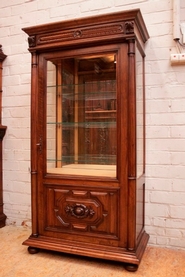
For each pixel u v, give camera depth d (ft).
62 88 6.01
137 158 5.15
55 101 5.94
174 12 5.83
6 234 6.84
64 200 5.44
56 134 5.98
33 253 5.63
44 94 5.63
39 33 5.52
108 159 5.62
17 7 7.46
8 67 7.54
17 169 7.50
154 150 6.08
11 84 7.53
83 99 6.03
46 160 5.66
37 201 5.65
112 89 5.40
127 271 4.93
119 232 5.04
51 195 5.55
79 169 5.90
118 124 5.02
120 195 5.01
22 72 7.43
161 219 6.04
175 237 5.94
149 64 6.10
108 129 5.61
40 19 7.21
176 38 5.83
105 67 5.51
